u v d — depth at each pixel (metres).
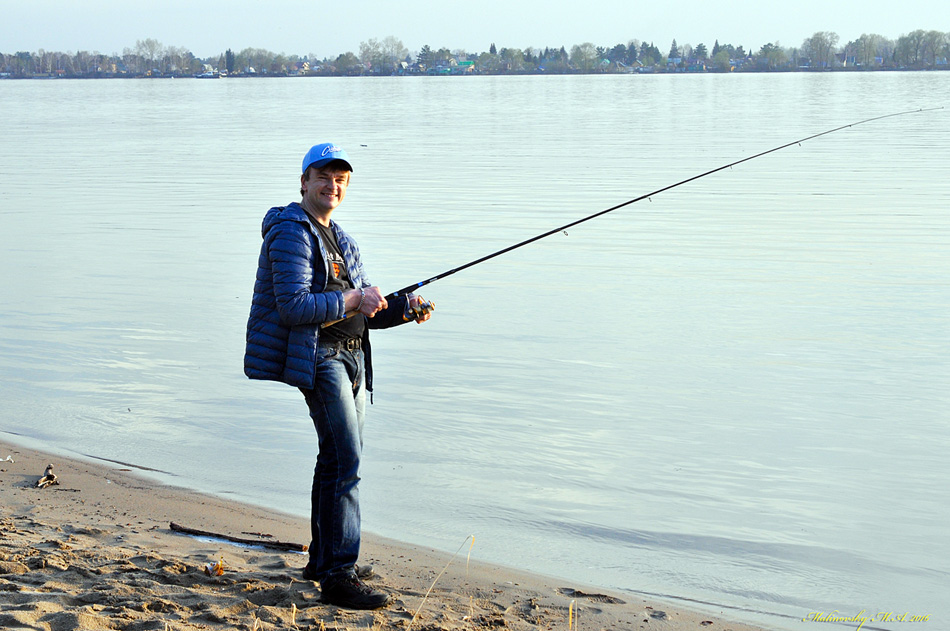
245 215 18.33
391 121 52.34
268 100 87.56
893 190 20.59
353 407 3.89
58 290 11.60
